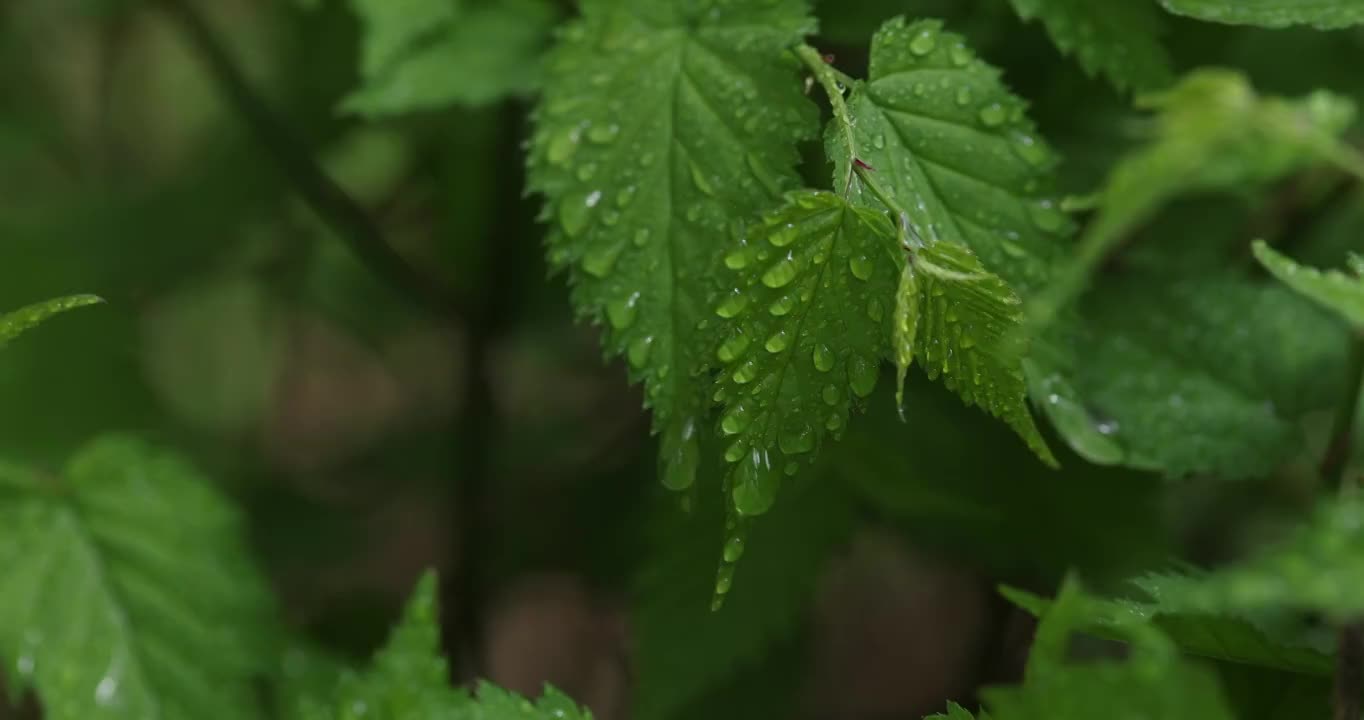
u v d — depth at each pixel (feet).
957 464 2.26
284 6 3.20
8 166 3.81
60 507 2.29
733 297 1.92
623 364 3.10
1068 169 2.21
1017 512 2.25
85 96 4.40
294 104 3.09
